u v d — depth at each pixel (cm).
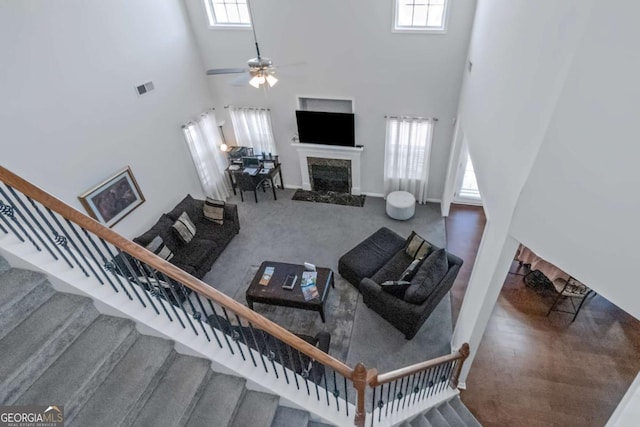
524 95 253
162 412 225
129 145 502
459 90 557
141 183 530
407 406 330
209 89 671
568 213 214
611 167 185
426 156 632
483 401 368
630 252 188
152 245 490
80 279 242
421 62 548
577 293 416
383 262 508
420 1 507
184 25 582
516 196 249
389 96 594
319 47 575
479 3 446
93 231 197
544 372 390
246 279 540
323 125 644
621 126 175
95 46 436
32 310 228
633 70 164
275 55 600
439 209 675
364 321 464
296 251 589
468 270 538
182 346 251
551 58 213
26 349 209
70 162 421
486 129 355
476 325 327
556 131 205
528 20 254
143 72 511
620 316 445
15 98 358
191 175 647
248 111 673
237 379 260
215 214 598
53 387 207
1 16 339
